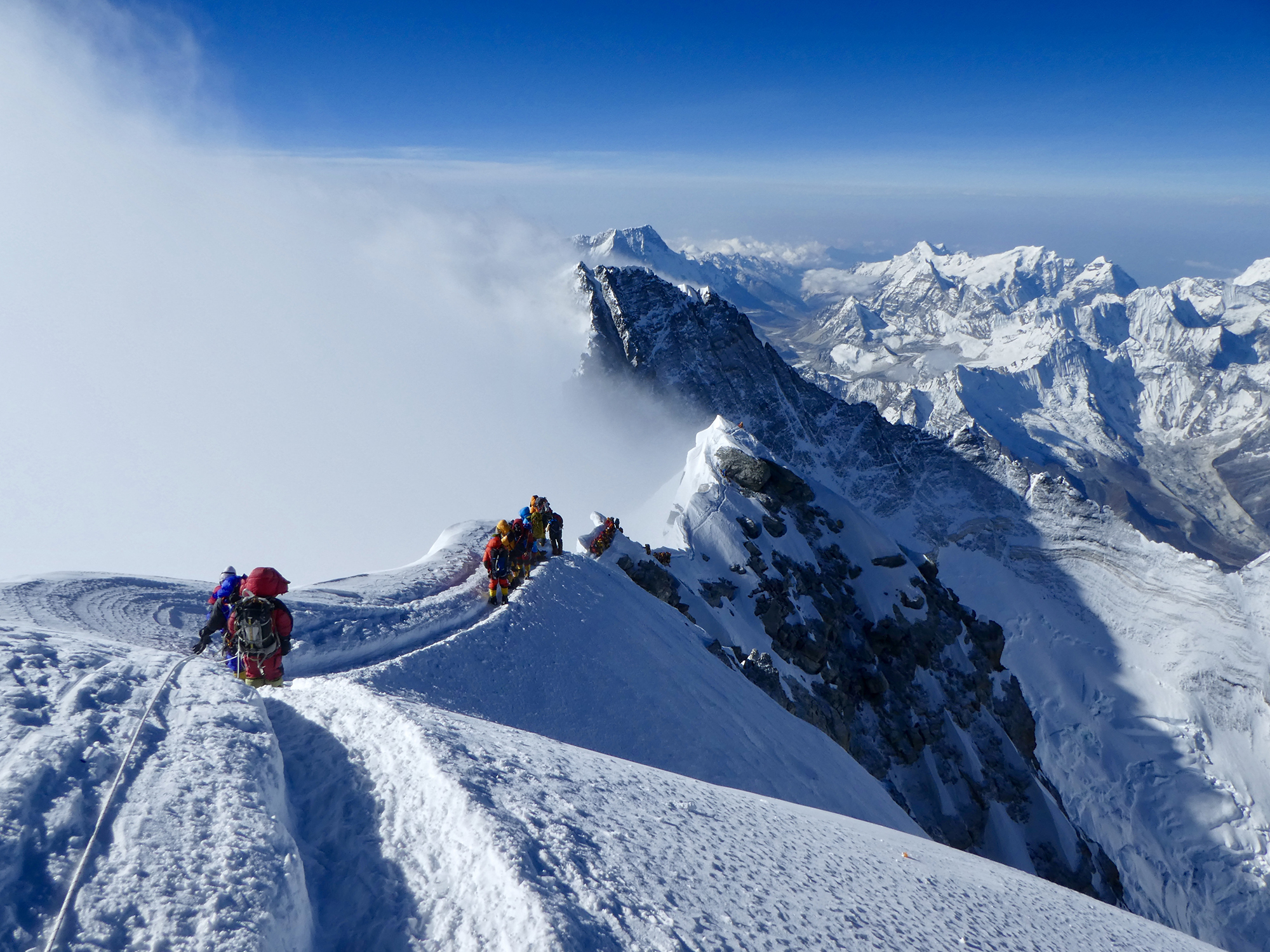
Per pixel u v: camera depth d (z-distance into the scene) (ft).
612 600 65.98
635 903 13.39
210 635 29.04
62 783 12.48
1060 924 24.86
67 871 10.53
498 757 18.83
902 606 194.18
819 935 15.60
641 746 44.29
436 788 15.35
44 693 15.46
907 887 22.15
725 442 206.69
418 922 12.01
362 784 16.12
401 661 38.22
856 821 34.42
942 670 190.39
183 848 11.68
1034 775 185.78
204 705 16.99
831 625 165.68
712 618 121.80
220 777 13.99
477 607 52.90
